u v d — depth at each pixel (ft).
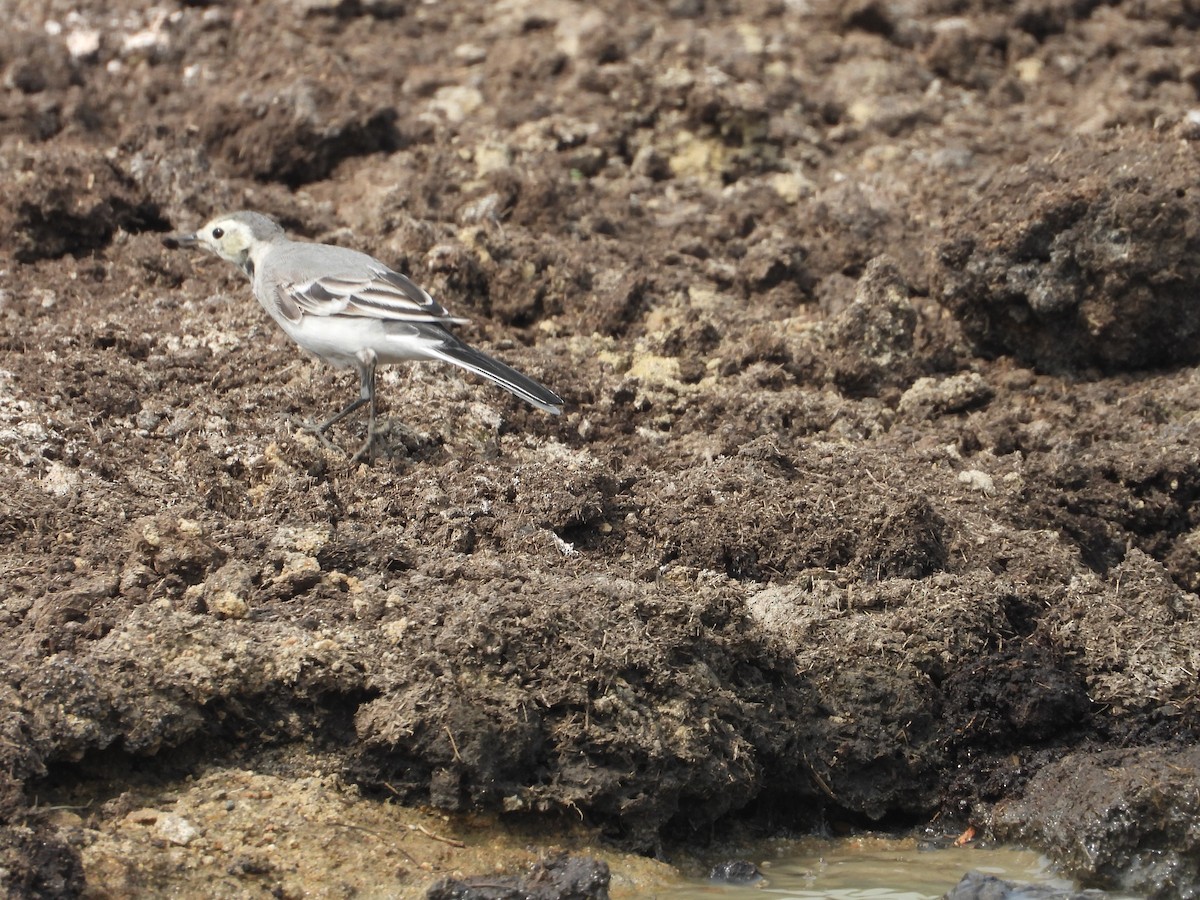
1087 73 67.00
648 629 33.81
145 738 30.73
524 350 48.14
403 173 56.54
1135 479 43.70
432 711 31.53
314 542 36.24
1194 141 53.06
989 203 50.67
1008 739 36.29
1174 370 50.49
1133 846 32.76
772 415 46.21
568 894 29.48
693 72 63.21
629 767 32.48
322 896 29.43
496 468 41.81
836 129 62.64
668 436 45.75
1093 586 39.06
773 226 56.54
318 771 31.94
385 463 41.68
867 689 35.94
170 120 59.11
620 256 54.03
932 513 40.57
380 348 41.96
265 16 66.08
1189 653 37.09
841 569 39.50
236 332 47.16
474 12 69.31
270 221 47.44
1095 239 48.62
